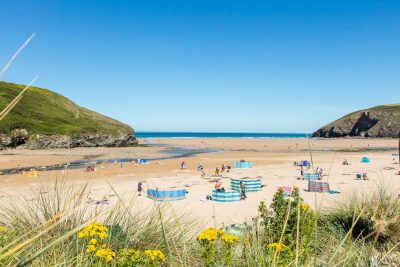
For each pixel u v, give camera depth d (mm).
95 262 2477
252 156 66500
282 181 31562
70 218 3438
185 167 43344
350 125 192000
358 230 5039
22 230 3422
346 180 30609
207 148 94938
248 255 2676
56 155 62938
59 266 2479
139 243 3479
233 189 26109
